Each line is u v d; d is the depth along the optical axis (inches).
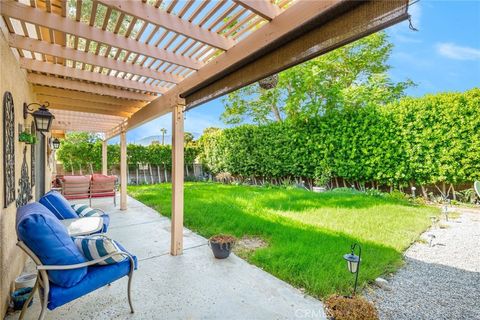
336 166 340.2
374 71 413.1
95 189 237.8
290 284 101.0
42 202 116.0
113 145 450.9
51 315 80.2
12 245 92.1
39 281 67.4
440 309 87.4
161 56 101.5
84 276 71.4
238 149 463.8
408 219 190.9
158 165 503.2
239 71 91.3
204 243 147.1
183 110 135.2
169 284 100.3
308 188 384.8
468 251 136.9
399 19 48.9
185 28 82.7
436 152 264.2
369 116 309.9
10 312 81.5
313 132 365.7
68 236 71.7
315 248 131.9
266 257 121.5
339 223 180.7
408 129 280.4
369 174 312.0
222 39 91.0
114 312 82.3
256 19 82.0
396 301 91.8
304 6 65.2
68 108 185.2
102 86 149.3
